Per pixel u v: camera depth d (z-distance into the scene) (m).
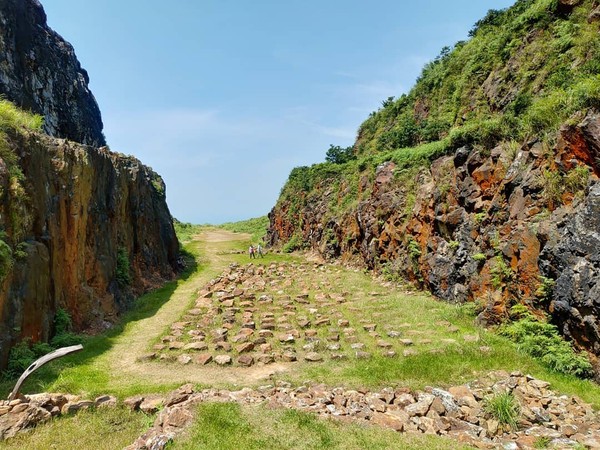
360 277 22.70
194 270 27.73
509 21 23.97
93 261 15.47
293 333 13.77
